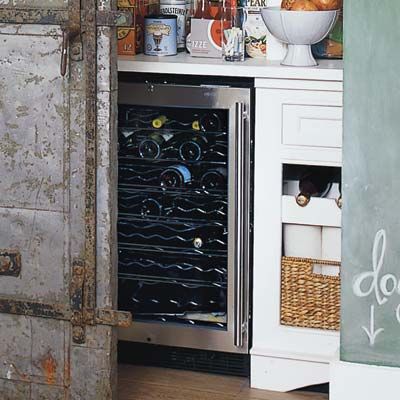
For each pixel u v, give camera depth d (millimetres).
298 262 3584
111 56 3195
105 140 3227
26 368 3389
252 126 3596
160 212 3729
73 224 3281
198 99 3580
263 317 3631
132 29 3793
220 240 3693
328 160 3512
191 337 3711
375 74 3051
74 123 3234
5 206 3336
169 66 3590
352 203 3111
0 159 3320
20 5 3234
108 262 3277
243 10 3740
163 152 3697
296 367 3607
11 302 3359
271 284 3609
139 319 3779
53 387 3375
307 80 3473
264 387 3646
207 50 3756
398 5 3018
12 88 3277
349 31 3053
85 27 3182
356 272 3135
